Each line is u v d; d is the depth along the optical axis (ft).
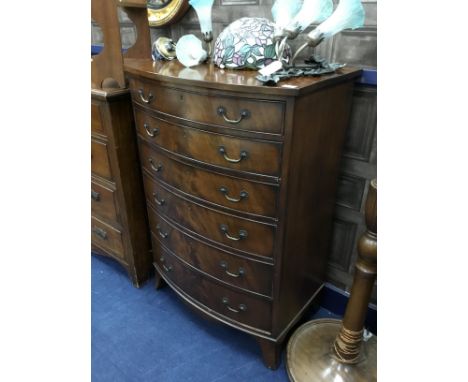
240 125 2.92
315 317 4.99
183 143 3.43
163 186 4.02
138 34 4.50
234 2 4.33
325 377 3.87
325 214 4.11
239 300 3.96
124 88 4.17
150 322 4.89
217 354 4.43
